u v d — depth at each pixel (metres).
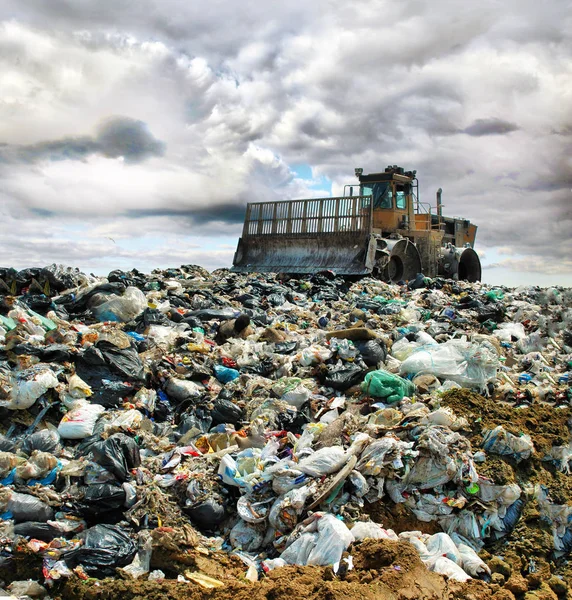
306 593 3.98
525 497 5.55
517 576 4.83
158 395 7.06
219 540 4.95
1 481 5.14
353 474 5.23
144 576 4.41
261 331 9.57
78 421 5.98
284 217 17.17
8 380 6.29
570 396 7.71
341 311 12.21
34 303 9.39
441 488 5.37
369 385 7.19
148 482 5.23
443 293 15.02
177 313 9.87
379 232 17.34
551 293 14.13
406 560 4.39
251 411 6.77
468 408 6.66
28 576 4.36
